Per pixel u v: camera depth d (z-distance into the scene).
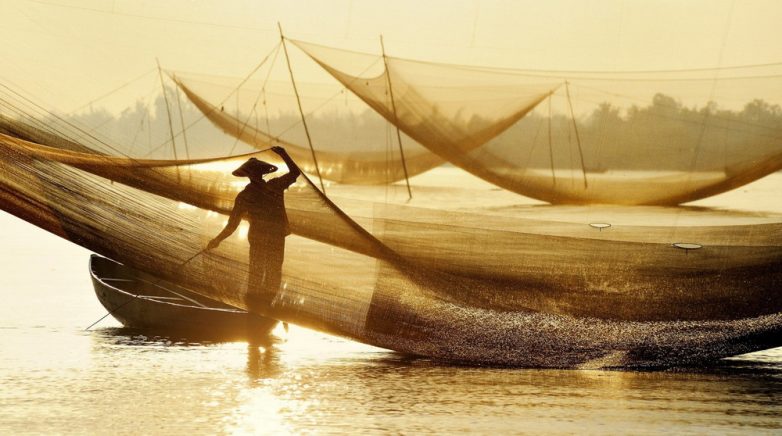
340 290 29.03
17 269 59.28
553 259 29.08
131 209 28.17
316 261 28.81
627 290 29.20
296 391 26.34
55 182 28.00
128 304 37.56
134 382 27.31
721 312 29.22
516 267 29.09
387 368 29.77
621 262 29.06
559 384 27.70
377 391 26.47
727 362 31.38
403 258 29.00
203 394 25.84
